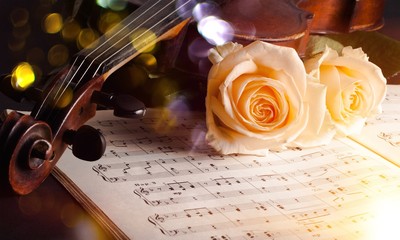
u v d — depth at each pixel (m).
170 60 0.80
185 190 0.68
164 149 0.73
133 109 0.66
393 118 0.82
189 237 0.64
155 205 0.66
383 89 0.77
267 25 0.83
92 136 0.65
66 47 0.89
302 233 0.65
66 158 0.70
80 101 0.67
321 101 0.73
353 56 0.77
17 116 0.64
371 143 0.78
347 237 0.65
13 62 0.88
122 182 0.68
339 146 0.77
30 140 0.63
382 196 0.70
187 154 0.73
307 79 0.74
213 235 0.64
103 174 0.69
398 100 0.86
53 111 0.67
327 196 0.70
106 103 0.68
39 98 0.67
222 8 0.83
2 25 0.96
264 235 0.65
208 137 0.72
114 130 0.75
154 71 0.81
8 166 0.63
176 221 0.65
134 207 0.66
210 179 0.70
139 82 0.81
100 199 0.66
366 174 0.73
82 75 0.69
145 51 0.80
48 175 0.69
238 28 0.81
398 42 0.95
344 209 0.68
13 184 0.64
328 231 0.66
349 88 0.76
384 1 0.96
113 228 0.64
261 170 0.72
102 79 0.70
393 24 1.05
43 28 0.96
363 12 0.94
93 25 0.85
